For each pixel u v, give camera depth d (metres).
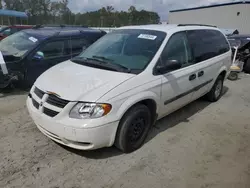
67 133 2.58
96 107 2.55
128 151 3.05
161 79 3.22
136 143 3.12
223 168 2.88
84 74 3.00
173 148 3.26
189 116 4.40
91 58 3.56
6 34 10.63
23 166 2.72
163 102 3.38
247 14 25.67
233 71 7.49
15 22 30.69
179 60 3.63
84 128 2.51
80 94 2.61
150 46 3.39
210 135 3.70
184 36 3.83
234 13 26.89
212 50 4.57
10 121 3.80
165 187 2.52
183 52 3.75
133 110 2.90
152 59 3.20
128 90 2.79
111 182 2.55
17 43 5.56
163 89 3.28
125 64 3.21
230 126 4.05
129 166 2.83
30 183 2.48
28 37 5.59
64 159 2.89
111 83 2.76
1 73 4.72
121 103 2.71
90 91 2.64
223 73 5.17
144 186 2.52
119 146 2.96
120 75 2.94
